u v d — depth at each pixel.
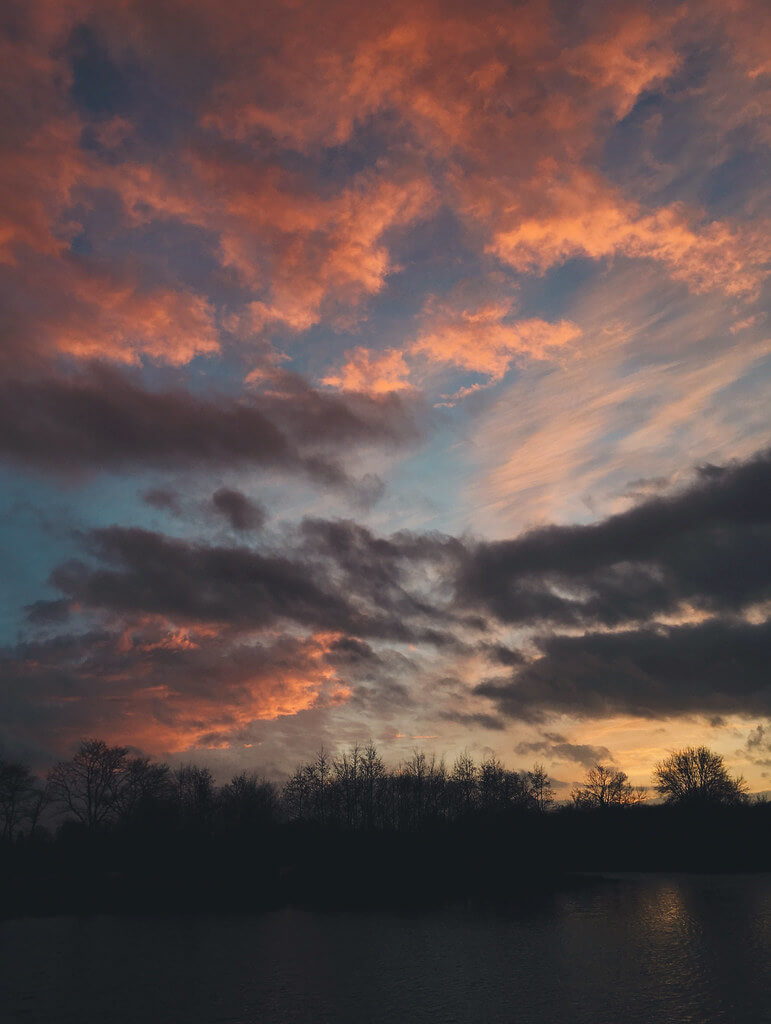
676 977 48.66
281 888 114.00
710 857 151.75
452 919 80.44
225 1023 39.62
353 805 150.38
